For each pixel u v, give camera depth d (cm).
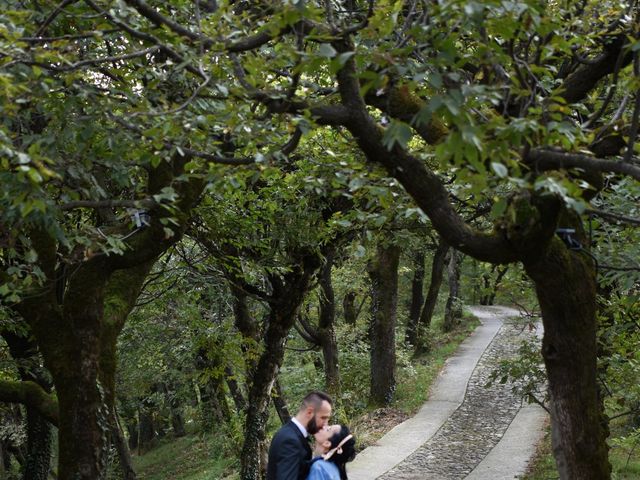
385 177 611
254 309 1798
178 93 721
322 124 532
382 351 2169
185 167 633
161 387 2792
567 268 538
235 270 1291
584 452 564
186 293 1495
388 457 1594
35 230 729
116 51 809
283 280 1422
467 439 1752
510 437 1758
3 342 1647
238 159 607
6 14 569
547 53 537
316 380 2419
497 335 3484
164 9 784
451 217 502
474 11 402
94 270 729
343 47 527
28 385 891
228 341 1500
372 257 2088
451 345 3188
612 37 644
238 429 1583
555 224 483
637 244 775
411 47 449
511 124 415
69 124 638
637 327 979
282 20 475
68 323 720
